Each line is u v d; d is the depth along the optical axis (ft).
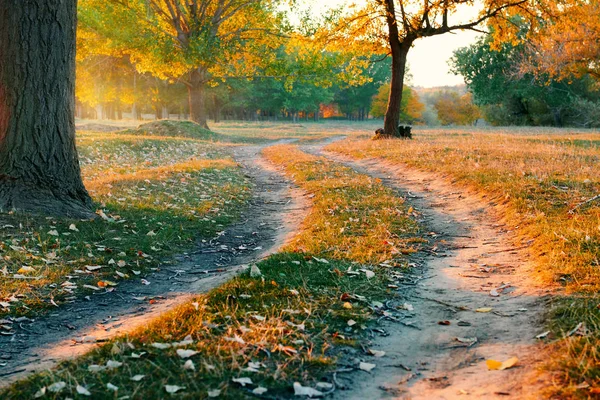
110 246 26.27
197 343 14.19
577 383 11.45
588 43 116.37
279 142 118.52
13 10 28.58
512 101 196.13
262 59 126.31
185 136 108.68
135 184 42.65
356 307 17.49
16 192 29.09
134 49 113.09
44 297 19.83
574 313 15.25
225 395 11.56
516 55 181.37
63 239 26.30
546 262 21.34
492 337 15.14
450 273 22.08
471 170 44.42
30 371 13.66
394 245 26.35
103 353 13.88
